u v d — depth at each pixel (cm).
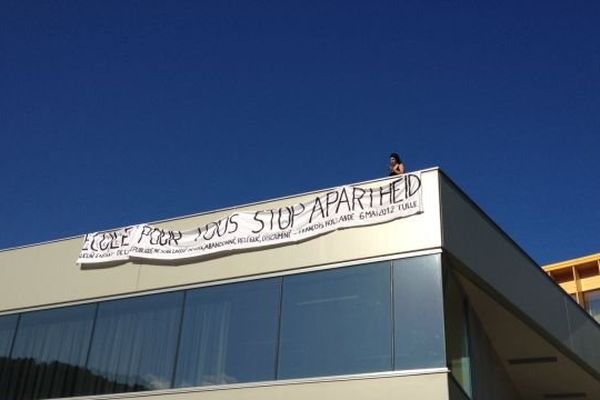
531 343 2083
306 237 1736
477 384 1797
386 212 1655
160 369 1811
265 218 1820
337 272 1664
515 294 1889
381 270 1612
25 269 2194
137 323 1911
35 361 2033
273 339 1677
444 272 1569
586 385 2380
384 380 1496
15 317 2141
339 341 1591
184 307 1852
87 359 1944
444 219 1605
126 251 2016
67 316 2045
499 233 1892
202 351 1767
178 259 1914
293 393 1586
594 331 2466
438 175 1628
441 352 1475
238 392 1659
